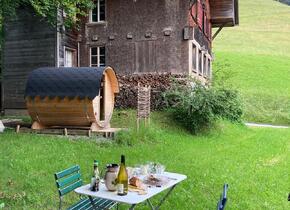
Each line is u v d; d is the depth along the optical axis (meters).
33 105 14.08
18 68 20.48
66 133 13.98
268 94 32.69
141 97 15.29
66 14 18.81
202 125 17.11
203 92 16.86
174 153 12.18
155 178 5.73
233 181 9.51
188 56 19.83
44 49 19.94
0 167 8.89
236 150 13.85
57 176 5.87
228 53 48.41
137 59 20.70
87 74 13.98
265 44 56.31
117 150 11.80
